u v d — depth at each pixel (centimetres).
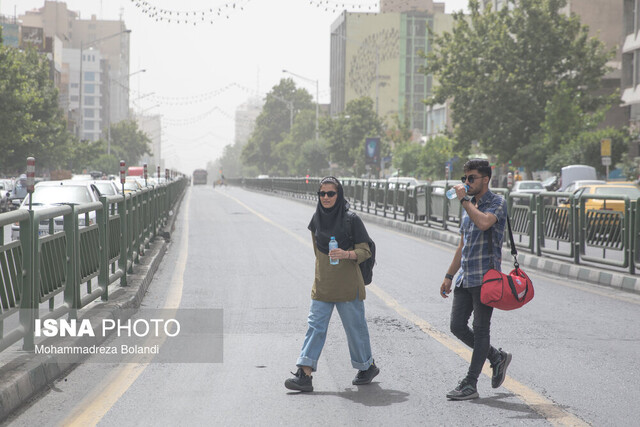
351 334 1084
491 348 1059
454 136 8869
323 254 1062
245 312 1691
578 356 1286
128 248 2038
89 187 2938
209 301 1839
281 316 1641
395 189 4631
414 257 2866
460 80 8588
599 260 2280
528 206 2792
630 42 8681
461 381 1036
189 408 980
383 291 2003
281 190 10356
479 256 1020
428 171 11294
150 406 988
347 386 1095
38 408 979
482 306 1020
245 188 16600
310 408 982
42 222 1224
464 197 1005
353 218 1048
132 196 2105
